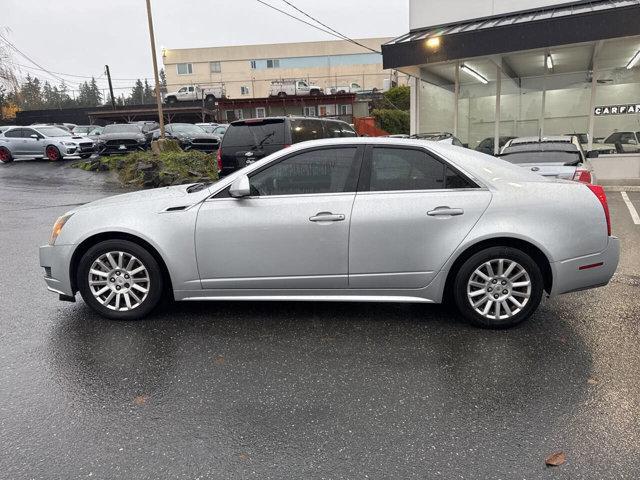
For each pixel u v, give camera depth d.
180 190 4.56
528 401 3.02
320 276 4.11
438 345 3.83
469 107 16.45
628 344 3.78
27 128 20.62
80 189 14.44
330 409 2.98
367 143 4.15
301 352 3.74
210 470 2.46
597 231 3.98
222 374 3.43
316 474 2.42
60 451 2.61
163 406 3.03
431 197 4.00
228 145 9.45
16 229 8.91
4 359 3.67
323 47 52.38
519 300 4.08
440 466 2.46
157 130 21.47
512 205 3.95
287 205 4.08
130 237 4.32
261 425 2.83
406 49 13.82
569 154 8.57
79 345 3.91
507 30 12.49
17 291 5.29
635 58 13.97
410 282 4.07
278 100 39.28
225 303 4.82
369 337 3.99
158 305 4.77
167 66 53.12
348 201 4.04
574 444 2.61
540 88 15.36
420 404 3.02
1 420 2.89
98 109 42.50
